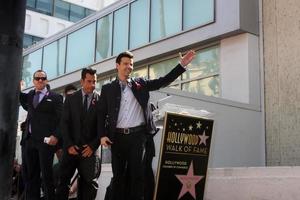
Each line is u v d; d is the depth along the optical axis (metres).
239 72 11.26
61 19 36.19
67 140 5.93
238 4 11.19
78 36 17.59
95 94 6.11
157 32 13.50
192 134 5.55
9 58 3.11
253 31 11.26
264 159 10.43
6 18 3.12
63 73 18.31
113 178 5.38
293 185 5.14
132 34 14.52
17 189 8.58
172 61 13.21
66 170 5.98
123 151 5.27
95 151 5.86
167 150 5.34
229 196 5.80
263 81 10.91
